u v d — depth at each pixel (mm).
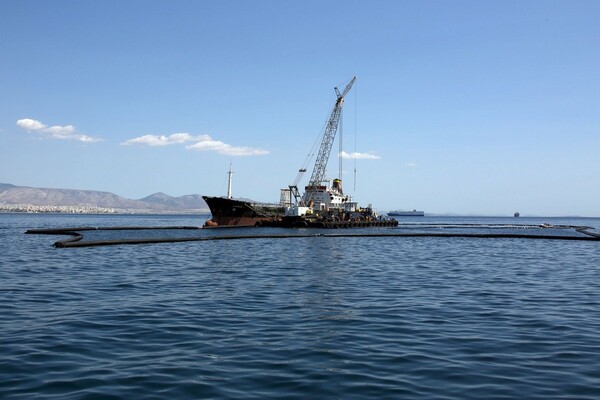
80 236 73812
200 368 13227
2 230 111938
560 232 143125
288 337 16656
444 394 11391
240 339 16344
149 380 12258
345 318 19781
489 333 17375
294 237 89812
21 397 11047
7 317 19484
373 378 12492
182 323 18688
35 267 37656
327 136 145375
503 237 98125
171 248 59719
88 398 11055
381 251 59031
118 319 19297
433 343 15961
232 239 82000
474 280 32375
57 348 15039
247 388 11766
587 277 34438
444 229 160000
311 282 30609
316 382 12188
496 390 11648
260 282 30484
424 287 28875
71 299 23844
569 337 16828
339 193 153125
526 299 24719
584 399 11094
